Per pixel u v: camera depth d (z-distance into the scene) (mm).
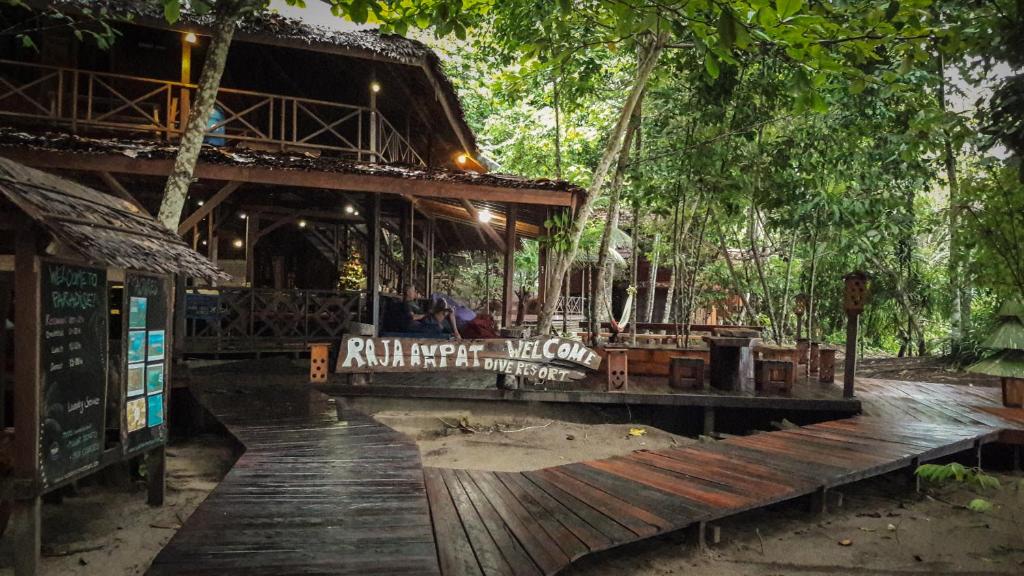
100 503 5004
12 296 4707
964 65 3994
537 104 14734
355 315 11133
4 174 3467
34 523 3316
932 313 15211
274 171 8922
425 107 13266
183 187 7086
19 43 10578
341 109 12914
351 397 7824
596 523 4035
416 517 3748
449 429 7543
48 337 3412
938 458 6617
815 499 5227
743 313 21375
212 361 10039
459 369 7723
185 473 5887
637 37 9547
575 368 8125
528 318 18250
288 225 14555
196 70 11719
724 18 3271
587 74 11031
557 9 9125
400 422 7621
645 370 9625
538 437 7355
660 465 5461
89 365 3826
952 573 4238
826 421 7906
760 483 4945
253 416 6465
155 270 3852
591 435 7527
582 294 21922
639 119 10984
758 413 8430
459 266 24109
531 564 3410
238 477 4508
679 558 4328
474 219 10320
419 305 12258
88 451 3814
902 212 12055
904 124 10180
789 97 10047
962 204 4676
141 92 11461
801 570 4258
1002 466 7320
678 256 12812
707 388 8570
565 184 9953
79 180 10031
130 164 8320
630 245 21938
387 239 16391
